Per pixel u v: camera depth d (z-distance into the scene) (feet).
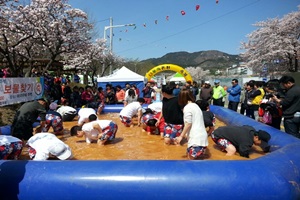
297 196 10.21
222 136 16.76
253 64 87.86
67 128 26.43
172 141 19.39
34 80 30.42
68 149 14.90
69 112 31.22
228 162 10.61
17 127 19.07
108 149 18.16
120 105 41.11
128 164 10.50
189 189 9.59
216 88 40.96
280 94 21.22
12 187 9.99
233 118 27.17
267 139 16.02
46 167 10.44
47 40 49.96
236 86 35.83
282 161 11.27
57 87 43.14
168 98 19.08
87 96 41.57
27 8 46.78
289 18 77.05
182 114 18.81
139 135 22.88
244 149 15.92
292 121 18.25
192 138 15.23
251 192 9.53
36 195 9.83
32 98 29.91
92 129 19.36
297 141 15.57
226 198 9.50
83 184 9.80
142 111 27.20
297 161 11.78
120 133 23.71
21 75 46.42
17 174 10.21
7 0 39.52
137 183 9.73
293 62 84.48
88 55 75.25
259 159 11.22
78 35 54.08
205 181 9.69
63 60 78.02
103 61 89.20
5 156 14.07
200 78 221.87
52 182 9.91
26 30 46.70
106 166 10.38
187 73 62.69
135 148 18.42
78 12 52.90
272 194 9.54
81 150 17.85
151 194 9.60
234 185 9.61
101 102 38.60
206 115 20.92
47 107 25.63
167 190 9.61
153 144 19.61
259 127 20.58
